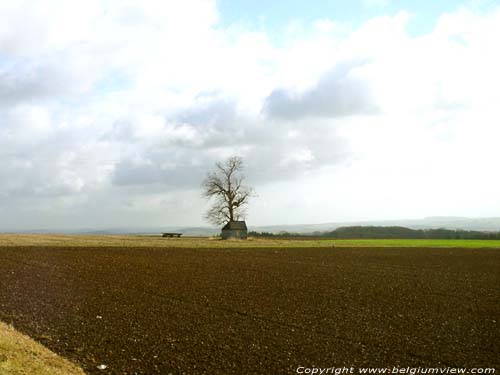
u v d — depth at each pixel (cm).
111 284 2733
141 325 1792
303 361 1420
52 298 2238
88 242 6806
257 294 2550
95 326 1745
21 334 1545
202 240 8931
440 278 3381
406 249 6694
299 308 2198
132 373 1284
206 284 2856
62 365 1277
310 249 6494
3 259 3847
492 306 2328
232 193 10294
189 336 1666
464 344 1633
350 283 3047
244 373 1307
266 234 12731
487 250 6550
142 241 7812
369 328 1836
